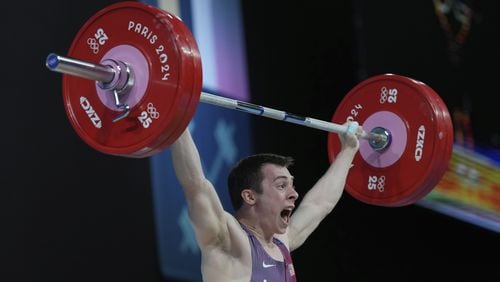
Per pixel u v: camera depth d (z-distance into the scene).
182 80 8.13
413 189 11.28
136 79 8.41
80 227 14.10
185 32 8.37
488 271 18.97
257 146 16.88
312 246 17.59
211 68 16.11
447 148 11.23
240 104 9.75
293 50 17.83
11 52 13.80
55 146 14.06
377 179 11.66
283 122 17.44
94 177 14.41
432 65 18.92
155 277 14.86
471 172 18.95
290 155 17.44
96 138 8.59
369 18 18.47
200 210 9.18
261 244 10.02
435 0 19.33
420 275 18.41
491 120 19.72
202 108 15.90
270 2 17.64
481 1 20.17
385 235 18.27
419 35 18.94
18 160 13.59
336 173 11.43
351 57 18.27
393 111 11.62
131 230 14.70
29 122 13.83
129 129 8.39
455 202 18.58
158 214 15.03
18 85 13.80
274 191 10.18
